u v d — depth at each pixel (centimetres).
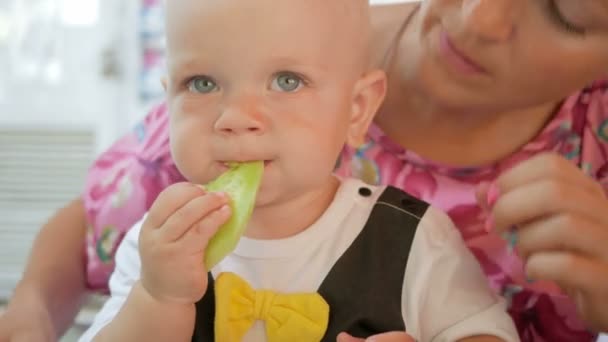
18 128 257
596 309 69
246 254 77
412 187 99
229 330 73
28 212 253
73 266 108
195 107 69
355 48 75
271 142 67
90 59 257
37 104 258
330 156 71
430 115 94
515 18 76
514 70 80
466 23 77
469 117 91
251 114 67
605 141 103
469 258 82
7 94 258
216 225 65
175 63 70
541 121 100
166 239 66
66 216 113
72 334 175
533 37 77
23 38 257
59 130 257
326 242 77
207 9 68
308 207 78
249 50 67
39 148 257
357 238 78
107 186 110
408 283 77
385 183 99
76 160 257
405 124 97
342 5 73
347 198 80
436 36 84
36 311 95
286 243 77
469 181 98
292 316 73
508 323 77
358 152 100
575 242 67
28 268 106
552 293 98
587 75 81
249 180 67
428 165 98
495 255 98
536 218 69
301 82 70
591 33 76
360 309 74
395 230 79
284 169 68
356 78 77
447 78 84
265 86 69
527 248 70
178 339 68
